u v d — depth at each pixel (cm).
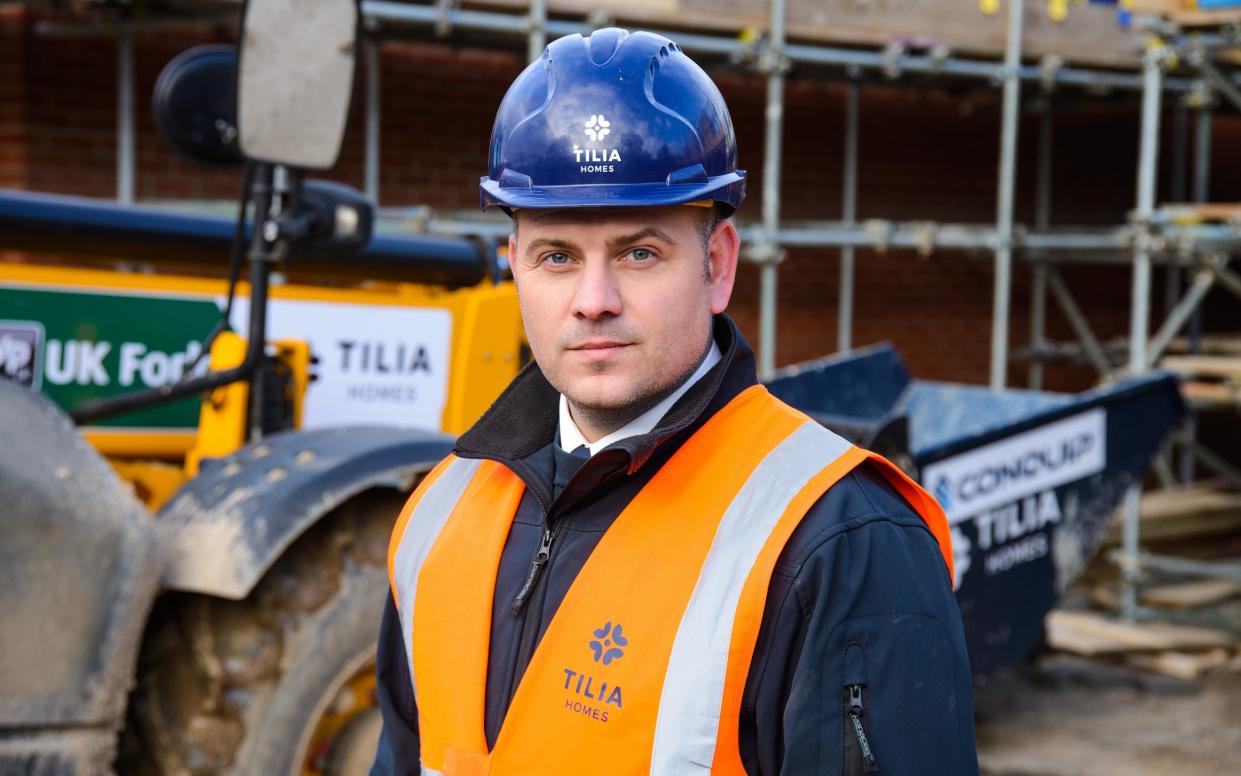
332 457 285
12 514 234
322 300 393
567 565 139
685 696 127
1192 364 685
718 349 150
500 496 152
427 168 744
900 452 375
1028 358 891
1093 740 505
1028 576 497
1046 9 739
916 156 901
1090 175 959
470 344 414
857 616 124
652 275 137
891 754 121
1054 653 624
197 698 275
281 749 277
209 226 349
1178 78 791
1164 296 986
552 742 132
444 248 408
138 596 248
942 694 124
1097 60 753
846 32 691
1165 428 529
